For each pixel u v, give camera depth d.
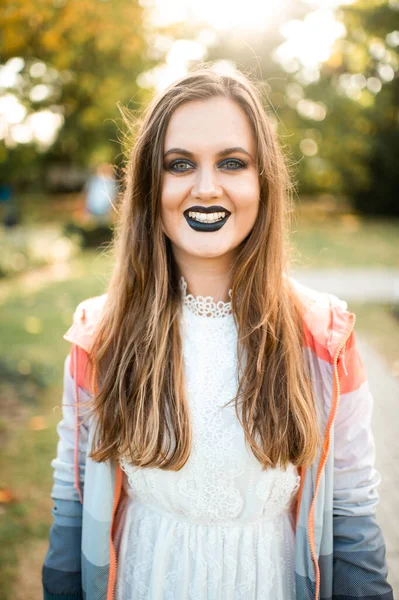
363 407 1.50
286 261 1.62
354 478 1.52
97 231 13.14
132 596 1.58
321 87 20.23
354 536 1.51
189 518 1.52
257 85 1.84
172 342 1.52
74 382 1.57
